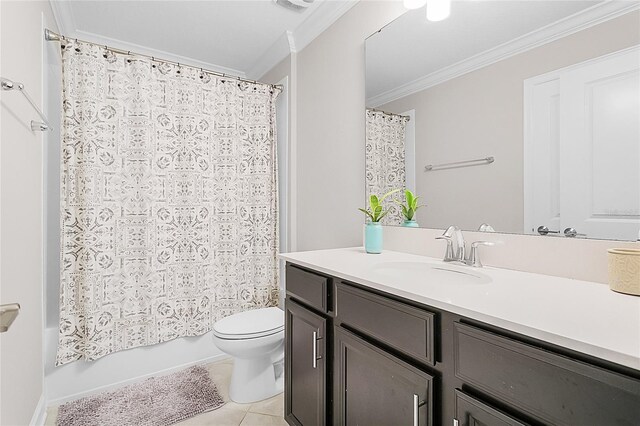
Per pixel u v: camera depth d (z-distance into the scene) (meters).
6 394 1.17
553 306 0.80
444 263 1.37
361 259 1.51
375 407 1.08
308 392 1.44
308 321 1.43
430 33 1.56
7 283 1.18
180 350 2.26
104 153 2.01
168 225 2.23
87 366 1.94
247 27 2.38
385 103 1.78
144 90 2.14
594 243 1.05
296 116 2.58
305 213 2.47
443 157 1.52
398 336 0.99
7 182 1.19
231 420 1.70
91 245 1.94
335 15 2.11
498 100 1.31
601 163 1.03
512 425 0.69
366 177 1.90
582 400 0.60
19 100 1.33
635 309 0.77
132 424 1.65
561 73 1.12
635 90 0.96
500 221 1.31
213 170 2.42
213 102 2.42
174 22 2.30
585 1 1.07
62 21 2.18
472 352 0.79
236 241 2.51
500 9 1.31
